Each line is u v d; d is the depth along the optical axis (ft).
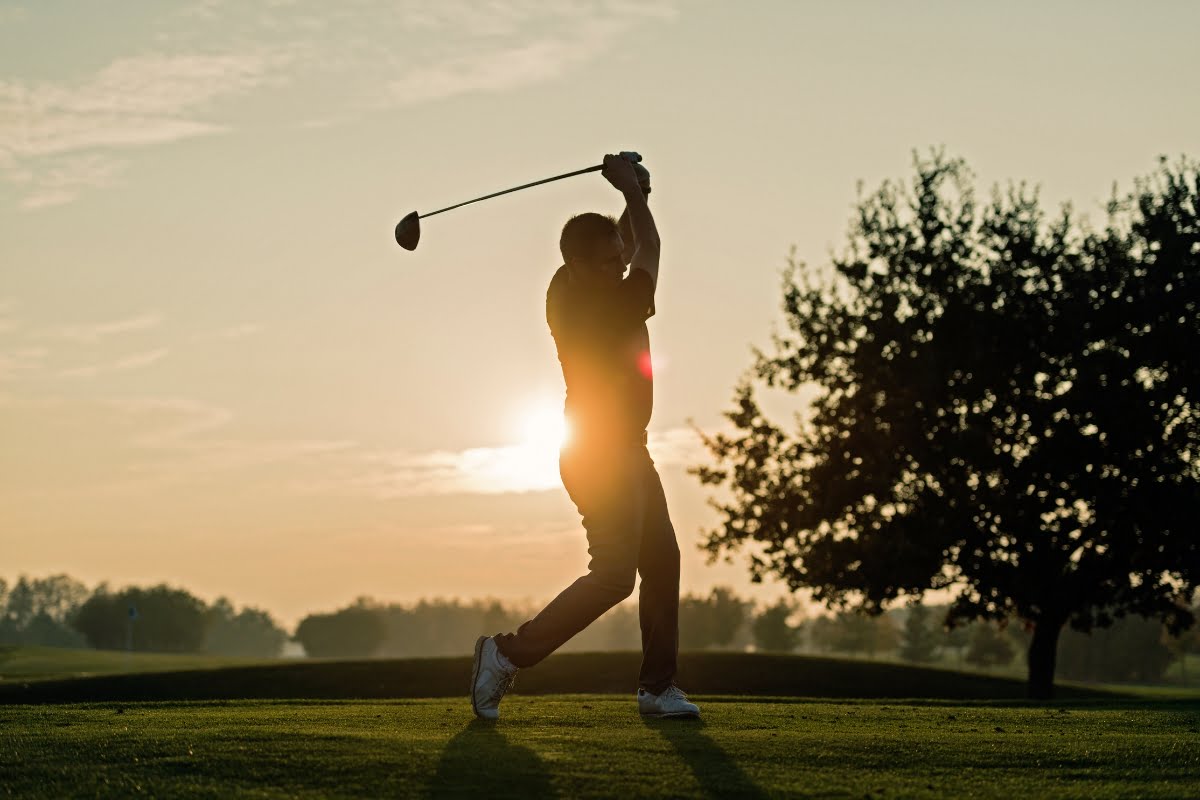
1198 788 15.78
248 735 18.93
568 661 122.42
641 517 20.70
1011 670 391.04
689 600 489.67
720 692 112.27
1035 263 105.60
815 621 470.39
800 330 108.68
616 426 20.44
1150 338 98.27
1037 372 101.30
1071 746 19.12
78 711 25.96
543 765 16.30
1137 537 98.32
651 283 20.44
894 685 118.32
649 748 17.83
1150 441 98.43
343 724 20.97
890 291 106.73
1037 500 99.86
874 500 104.32
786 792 15.10
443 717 22.20
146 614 593.42
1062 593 100.17
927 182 108.99
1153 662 354.33
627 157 21.81
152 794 14.92
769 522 104.12
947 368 100.94
